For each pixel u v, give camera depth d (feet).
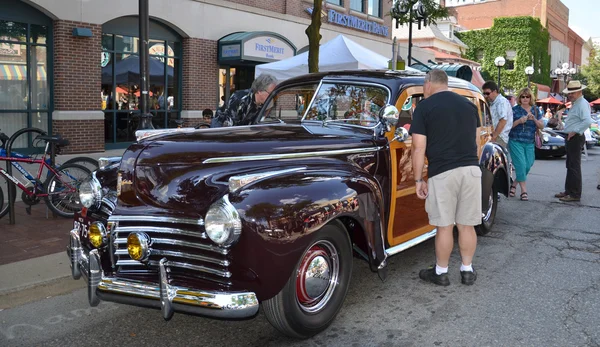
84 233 12.52
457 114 14.48
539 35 146.61
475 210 15.03
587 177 40.19
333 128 14.93
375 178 13.24
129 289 10.64
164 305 10.07
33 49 38.37
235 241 9.86
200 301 9.86
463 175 14.57
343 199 11.56
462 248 15.51
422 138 14.51
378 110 14.94
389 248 14.60
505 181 21.39
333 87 15.99
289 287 10.75
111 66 43.27
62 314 13.56
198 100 48.42
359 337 12.07
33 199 21.66
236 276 10.09
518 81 142.10
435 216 14.89
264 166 11.50
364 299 14.44
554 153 53.36
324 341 11.89
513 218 24.68
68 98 39.29
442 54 115.24
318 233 11.14
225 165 11.19
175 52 47.60
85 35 38.93
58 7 38.01
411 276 16.42
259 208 10.12
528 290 15.14
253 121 17.78
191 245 10.30
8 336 12.26
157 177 11.26
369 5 71.61
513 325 12.70
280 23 55.83
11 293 14.42
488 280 16.01
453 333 12.25
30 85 38.37
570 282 15.83
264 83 17.89
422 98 16.22
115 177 12.62
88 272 11.30
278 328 11.32
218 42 49.21
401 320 13.01
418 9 42.65
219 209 9.78
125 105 44.52
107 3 40.81
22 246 18.22
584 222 23.86
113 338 12.17
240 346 11.70
